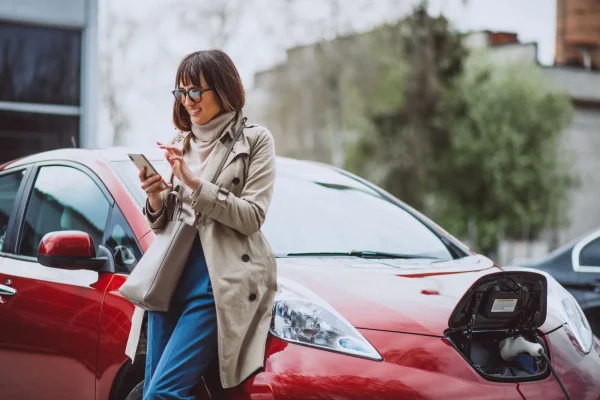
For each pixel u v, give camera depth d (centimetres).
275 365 326
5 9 1551
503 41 4500
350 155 4722
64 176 461
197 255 333
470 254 466
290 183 476
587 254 598
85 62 1619
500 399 341
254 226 328
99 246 415
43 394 423
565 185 4106
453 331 356
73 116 1625
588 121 4309
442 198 4259
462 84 4319
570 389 363
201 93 335
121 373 388
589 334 408
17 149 1588
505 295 363
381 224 464
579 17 4606
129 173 435
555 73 4272
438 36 4553
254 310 329
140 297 332
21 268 450
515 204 4062
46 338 420
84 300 405
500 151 4069
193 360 326
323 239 435
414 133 4481
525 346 365
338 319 341
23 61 1584
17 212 478
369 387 322
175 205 338
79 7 1611
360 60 4709
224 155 335
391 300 362
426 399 326
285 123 5269
